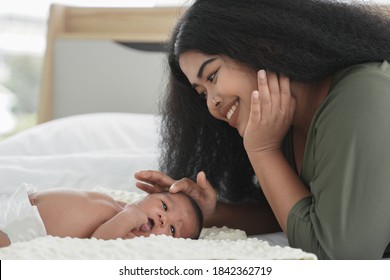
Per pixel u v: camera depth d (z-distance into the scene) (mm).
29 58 3781
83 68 3002
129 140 2334
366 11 1429
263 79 1248
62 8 3117
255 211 1582
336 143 1171
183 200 1377
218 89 1309
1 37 3723
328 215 1148
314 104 1361
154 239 1118
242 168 1681
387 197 1125
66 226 1264
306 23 1311
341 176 1148
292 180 1279
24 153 2258
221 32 1285
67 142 2312
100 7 3070
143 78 2896
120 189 1885
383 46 1334
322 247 1148
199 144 1646
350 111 1177
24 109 3783
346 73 1285
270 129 1293
